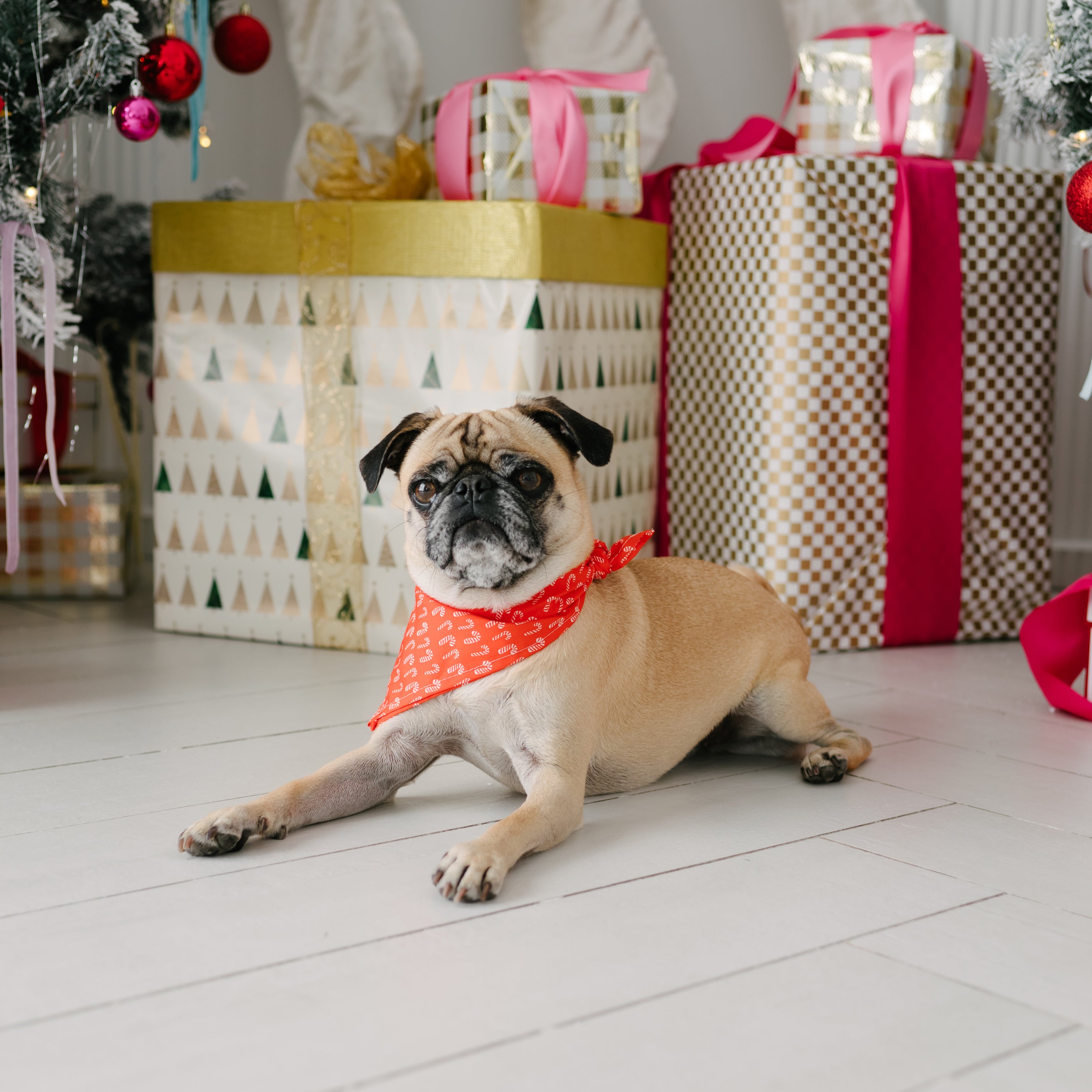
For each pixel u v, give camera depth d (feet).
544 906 4.36
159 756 6.28
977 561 9.70
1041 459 9.78
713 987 3.73
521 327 8.09
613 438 5.33
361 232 8.41
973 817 5.49
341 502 8.73
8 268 6.82
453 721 5.27
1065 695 7.30
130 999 3.61
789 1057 3.32
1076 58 6.93
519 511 4.96
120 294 10.07
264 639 9.15
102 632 9.47
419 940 4.05
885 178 9.09
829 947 4.04
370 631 8.81
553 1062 3.27
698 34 12.45
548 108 8.38
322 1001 3.61
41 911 4.27
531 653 5.07
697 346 9.91
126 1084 3.14
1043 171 9.44
